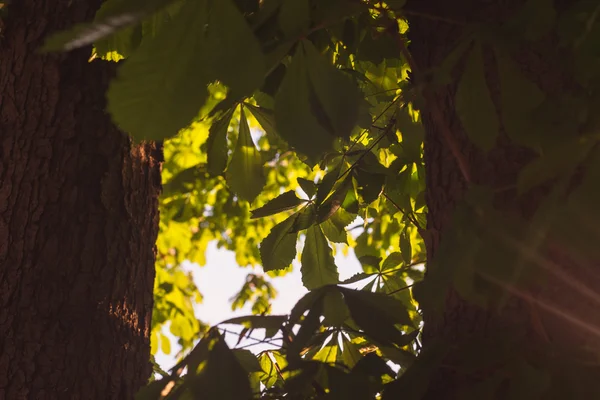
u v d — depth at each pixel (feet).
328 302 3.39
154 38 2.35
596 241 2.55
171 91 2.40
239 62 2.31
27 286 5.70
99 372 5.65
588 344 3.39
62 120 6.27
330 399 3.23
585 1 2.93
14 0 6.56
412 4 4.42
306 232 6.27
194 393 2.76
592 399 2.83
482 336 3.52
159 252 17.60
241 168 4.91
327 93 2.45
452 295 3.96
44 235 5.89
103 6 2.39
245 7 3.87
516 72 2.83
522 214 3.70
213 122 4.96
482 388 3.09
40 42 6.43
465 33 3.08
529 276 2.81
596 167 2.56
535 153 3.85
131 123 2.43
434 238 4.32
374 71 7.59
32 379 5.44
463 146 4.14
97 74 6.50
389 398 3.15
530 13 2.87
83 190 6.14
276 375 4.84
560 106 2.76
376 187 6.33
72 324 5.68
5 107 6.24
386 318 3.25
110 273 6.01
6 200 5.94
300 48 2.53
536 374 2.88
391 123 6.52
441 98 4.31
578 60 3.04
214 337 2.99
